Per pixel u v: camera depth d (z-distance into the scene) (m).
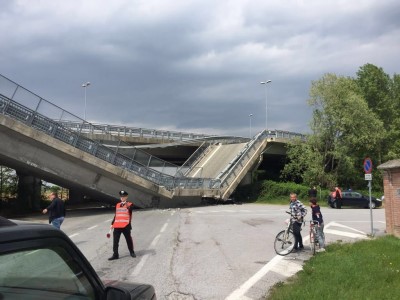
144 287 3.11
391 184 15.92
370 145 47.19
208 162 48.03
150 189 32.38
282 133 48.03
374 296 7.02
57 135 26.92
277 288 8.10
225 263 10.73
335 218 24.31
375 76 61.97
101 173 29.89
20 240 1.94
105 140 33.09
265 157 53.09
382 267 9.39
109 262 10.91
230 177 40.94
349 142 46.41
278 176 51.53
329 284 7.91
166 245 13.81
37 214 30.94
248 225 20.25
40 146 26.41
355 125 46.56
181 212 29.38
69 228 19.64
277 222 21.73
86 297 2.46
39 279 2.16
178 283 8.63
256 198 43.81
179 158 56.72
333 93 45.78
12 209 33.34
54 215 13.98
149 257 11.60
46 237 2.13
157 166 34.09
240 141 50.59
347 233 17.22
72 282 2.38
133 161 31.97
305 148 46.75
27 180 35.41
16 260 2.01
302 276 8.96
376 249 11.96
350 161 46.03
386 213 16.28
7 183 40.97
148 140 53.12
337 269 9.19
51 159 27.50
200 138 56.22
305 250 12.66
